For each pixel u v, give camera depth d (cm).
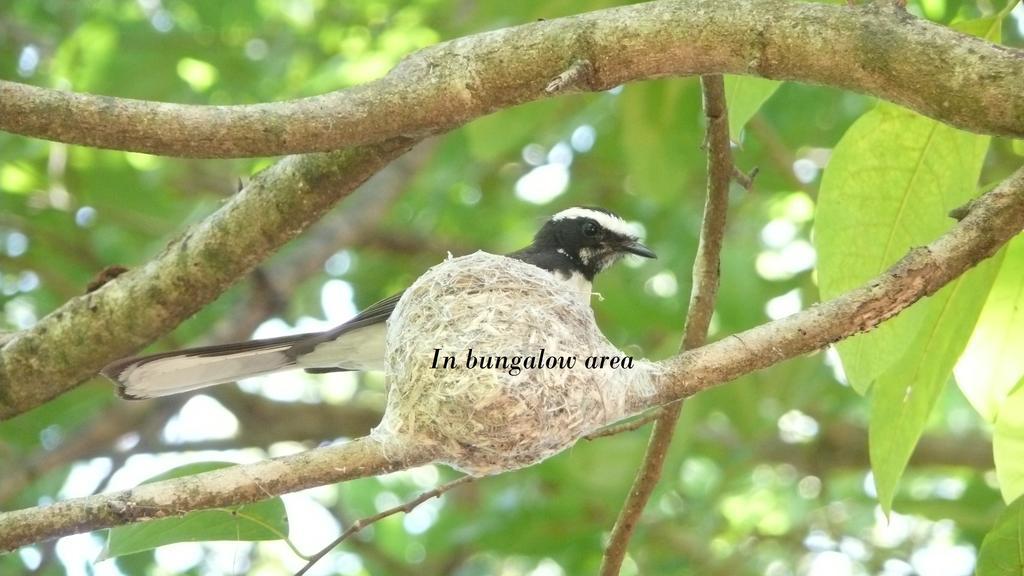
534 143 1745
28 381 905
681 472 1571
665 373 653
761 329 643
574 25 677
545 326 758
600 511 1415
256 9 1606
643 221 1759
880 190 794
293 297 1803
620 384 697
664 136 1311
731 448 1600
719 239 823
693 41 652
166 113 659
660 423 815
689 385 646
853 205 798
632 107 1304
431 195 1869
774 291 1633
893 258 802
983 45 603
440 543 1653
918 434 806
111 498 596
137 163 1606
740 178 812
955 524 1491
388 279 1955
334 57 1614
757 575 1557
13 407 916
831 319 630
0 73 1723
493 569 1789
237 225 857
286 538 742
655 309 1544
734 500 1839
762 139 1562
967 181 786
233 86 1594
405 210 1938
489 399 701
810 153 1733
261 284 1588
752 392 1458
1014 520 738
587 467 1327
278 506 742
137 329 890
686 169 1333
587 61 671
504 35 693
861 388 788
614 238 1240
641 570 1561
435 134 722
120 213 1628
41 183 1644
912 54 608
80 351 895
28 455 1650
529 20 1133
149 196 1628
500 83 690
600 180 1836
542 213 1822
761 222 1792
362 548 1783
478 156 1212
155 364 901
